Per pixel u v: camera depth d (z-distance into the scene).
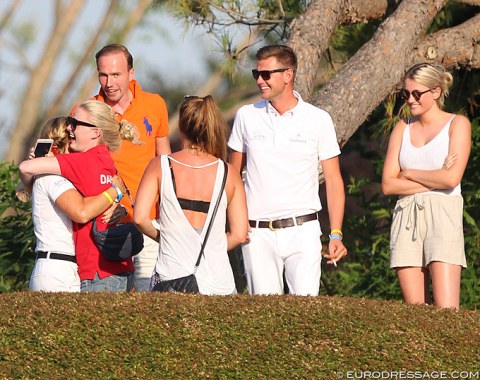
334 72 42.16
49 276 24.52
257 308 23.42
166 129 29.75
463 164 27.11
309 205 27.19
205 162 24.03
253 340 22.66
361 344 22.77
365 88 35.94
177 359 22.25
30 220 37.72
